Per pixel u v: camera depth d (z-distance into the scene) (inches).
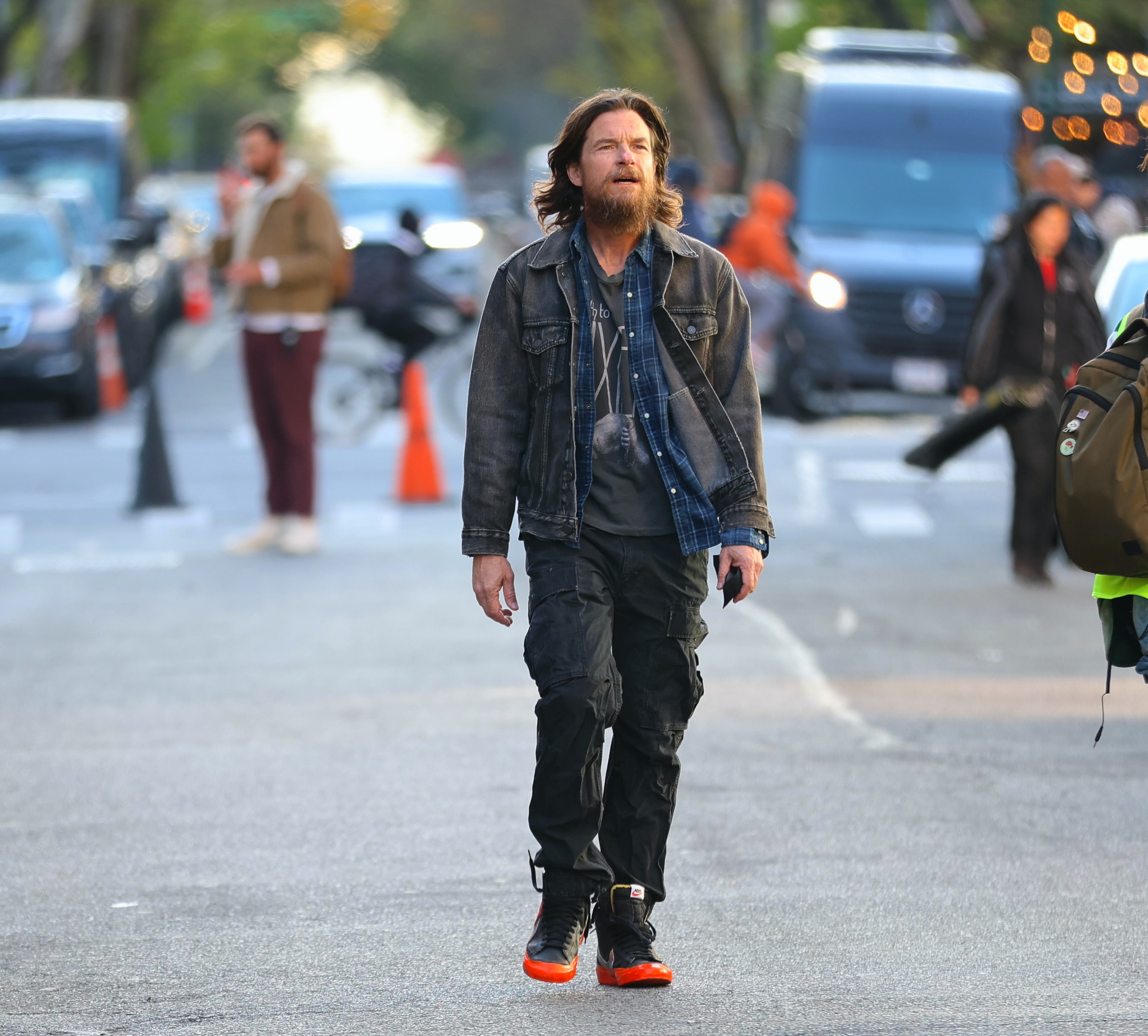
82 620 1549.0
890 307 2847.0
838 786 1026.7
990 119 3053.6
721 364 697.0
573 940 695.7
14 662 1393.9
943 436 1680.6
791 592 1649.9
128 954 767.7
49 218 3070.9
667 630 692.7
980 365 1646.2
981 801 995.3
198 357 3937.0
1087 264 1653.5
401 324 2664.9
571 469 677.3
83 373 2898.6
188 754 1120.2
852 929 787.4
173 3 6811.0
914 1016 677.3
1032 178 2370.8
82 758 1117.1
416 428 2132.1
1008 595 1642.5
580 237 687.1
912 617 1536.7
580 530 677.9
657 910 815.1
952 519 2050.9
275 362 1813.5
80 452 2571.4
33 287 2938.0
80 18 5516.7
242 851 920.3
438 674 1336.1
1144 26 3321.9
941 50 3412.9
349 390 2696.9
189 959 759.7
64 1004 707.4
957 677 1320.1
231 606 1596.9
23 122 4205.2
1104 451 657.0
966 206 2997.0
